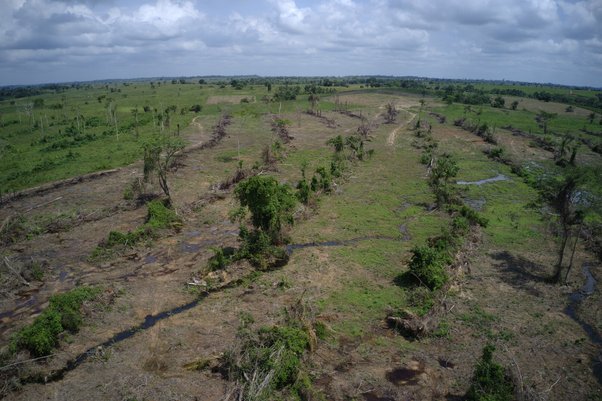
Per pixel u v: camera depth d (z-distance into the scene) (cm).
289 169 5912
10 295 2747
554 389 1983
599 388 1998
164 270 3102
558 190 2991
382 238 3688
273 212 3378
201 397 1900
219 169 5859
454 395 1936
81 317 2434
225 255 3269
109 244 3388
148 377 2028
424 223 4019
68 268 3125
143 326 2456
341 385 1973
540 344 2305
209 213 4209
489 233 3809
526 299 2758
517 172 6012
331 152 6950
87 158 6384
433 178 5100
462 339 2341
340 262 3198
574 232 3603
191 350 2228
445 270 2955
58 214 4116
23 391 1952
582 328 2472
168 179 5250
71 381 2016
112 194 4750
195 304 2683
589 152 7306
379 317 2519
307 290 2798
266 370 1944
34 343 2119
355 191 4975
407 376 2050
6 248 3431
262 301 2686
